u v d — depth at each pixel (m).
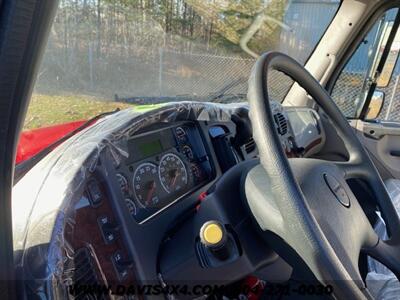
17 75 0.44
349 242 0.82
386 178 2.42
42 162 0.88
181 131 1.14
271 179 0.75
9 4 0.40
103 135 0.89
